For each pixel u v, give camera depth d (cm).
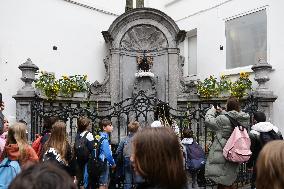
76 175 537
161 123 654
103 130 674
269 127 581
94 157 598
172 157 223
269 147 201
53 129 496
